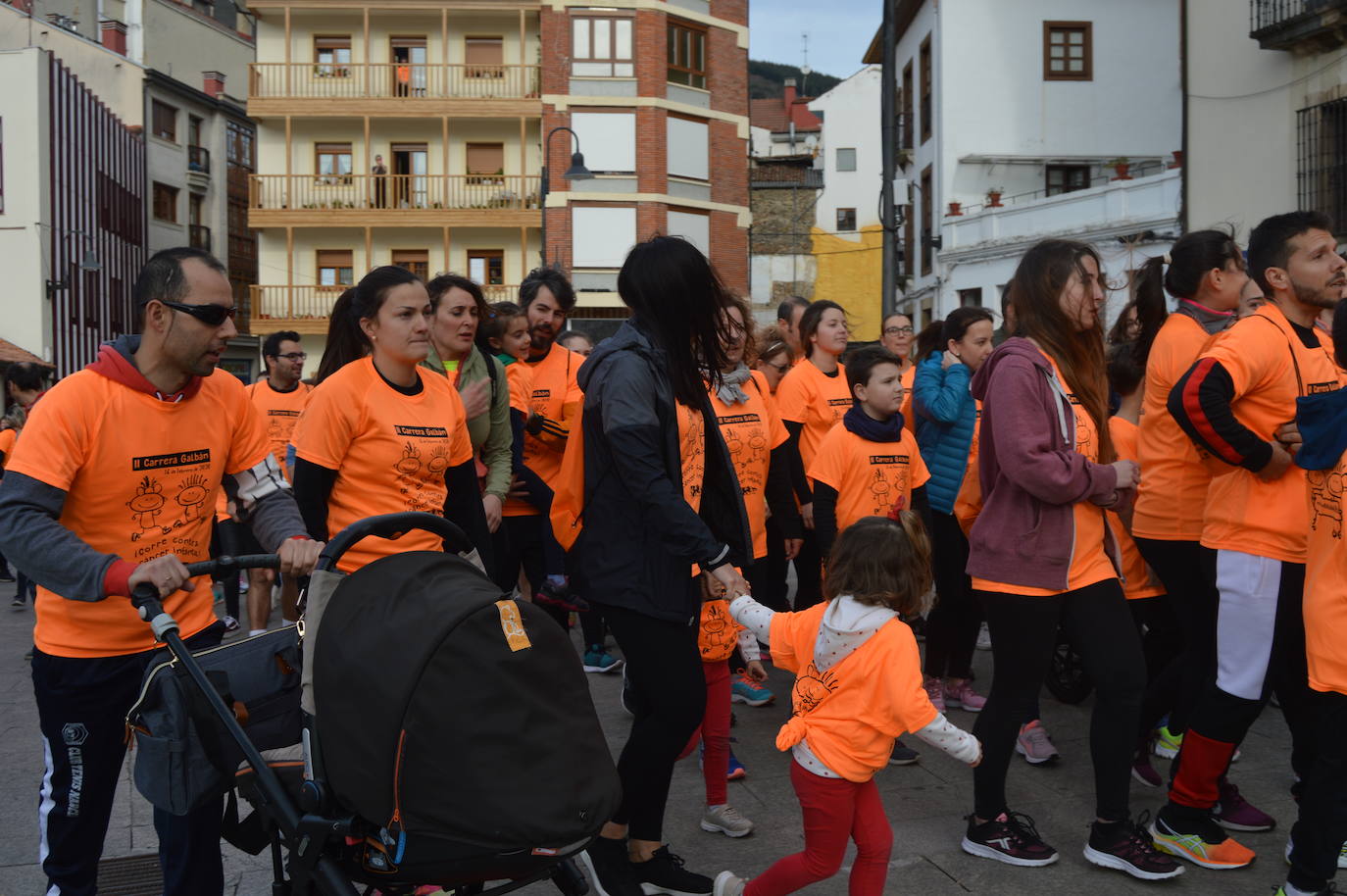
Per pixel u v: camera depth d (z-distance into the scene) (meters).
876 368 5.18
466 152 35.28
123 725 3.11
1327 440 3.24
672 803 4.66
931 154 25.28
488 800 2.26
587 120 33.72
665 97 33.97
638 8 33.59
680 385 3.69
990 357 4.07
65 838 3.12
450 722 2.29
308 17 35.03
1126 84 24.38
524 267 34.84
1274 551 3.71
